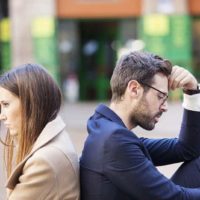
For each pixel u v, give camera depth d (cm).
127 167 254
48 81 273
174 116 1488
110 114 272
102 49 2147
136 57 274
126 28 2041
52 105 273
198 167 302
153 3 2000
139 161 257
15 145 290
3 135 299
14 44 2022
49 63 2025
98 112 277
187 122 312
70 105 1959
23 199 259
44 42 2020
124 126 272
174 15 2003
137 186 254
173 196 259
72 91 2086
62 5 2025
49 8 2012
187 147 311
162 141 319
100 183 258
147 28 2008
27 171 261
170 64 277
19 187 261
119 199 258
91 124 273
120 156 254
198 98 307
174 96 1920
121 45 2058
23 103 268
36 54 2023
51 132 267
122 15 2022
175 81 295
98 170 257
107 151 255
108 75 2159
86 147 267
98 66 2167
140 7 2019
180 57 2017
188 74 297
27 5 2012
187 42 2019
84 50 2153
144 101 271
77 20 2045
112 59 2139
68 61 2069
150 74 271
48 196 258
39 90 269
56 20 2031
